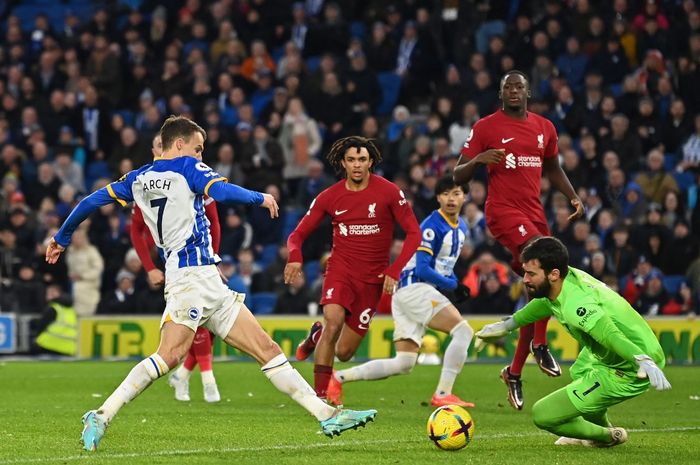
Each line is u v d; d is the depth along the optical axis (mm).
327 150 62938
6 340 52781
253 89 66062
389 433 24828
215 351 51344
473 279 50000
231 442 23078
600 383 21797
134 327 51625
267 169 60344
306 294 52781
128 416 28250
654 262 53531
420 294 31938
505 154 28922
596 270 50062
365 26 70000
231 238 56625
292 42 68312
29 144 64625
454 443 21797
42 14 71375
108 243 57000
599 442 22828
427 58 65125
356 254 29250
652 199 56281
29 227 57969
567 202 53969
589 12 63031
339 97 63094
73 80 68188
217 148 60688
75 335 52625
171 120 22031
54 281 55406
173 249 21609
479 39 65938
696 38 61625
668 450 22469
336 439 23703
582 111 58906
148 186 21609
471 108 59312
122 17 74312
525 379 41281
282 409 30469
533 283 21531
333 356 29406
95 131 65312
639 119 59094
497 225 29156
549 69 61344
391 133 62281
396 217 29109
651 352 21359
